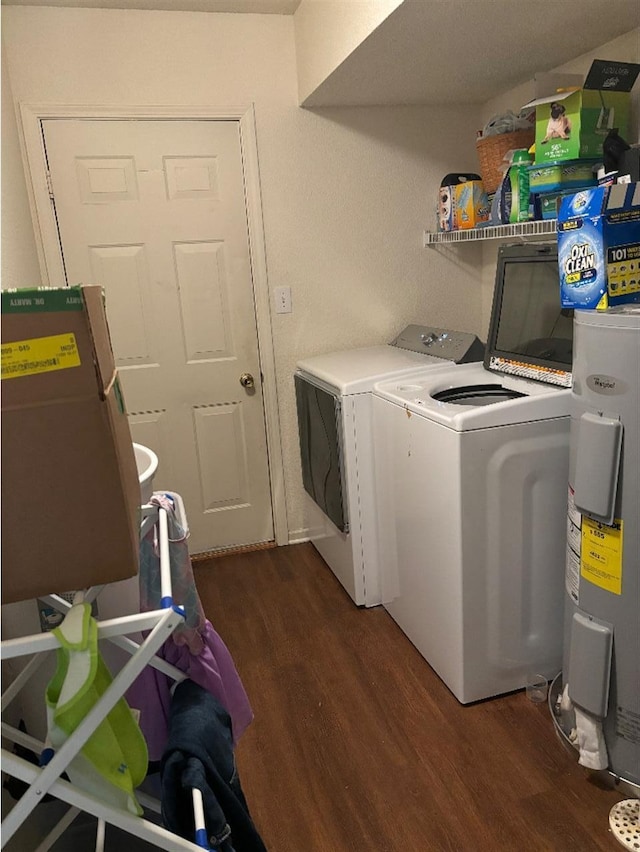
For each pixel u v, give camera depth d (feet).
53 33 8.14
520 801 5.40
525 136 7.75
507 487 6.08
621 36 6.85
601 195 5.03
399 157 9.68
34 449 2.69
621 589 5.16
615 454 4.96
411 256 10.06
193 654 4.07
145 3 8.17
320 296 9.81
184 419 9.77
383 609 8.43
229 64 8.79
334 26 7.38
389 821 5.29
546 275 6.86
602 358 4.94
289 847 5.11
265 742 6.23
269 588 9.17
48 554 2.82
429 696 6.72
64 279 8.86
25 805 2.75
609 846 4.93
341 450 7.96
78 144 8.52
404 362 8.45
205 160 9.01
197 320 9.49
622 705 5.32
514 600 6.40
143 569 4.05
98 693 2.88
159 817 4.15
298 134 9.23
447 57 7.30
